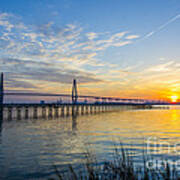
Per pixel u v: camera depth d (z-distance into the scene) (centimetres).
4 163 1528
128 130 3731
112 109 18188
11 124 5278
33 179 1160
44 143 2423
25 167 1420
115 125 4794
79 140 2620
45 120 6781
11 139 2762
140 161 1273
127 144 2208
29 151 1966
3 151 1966
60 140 2648
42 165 1462
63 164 1477
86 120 6662
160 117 8150
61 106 10469
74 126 4631
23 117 8469
